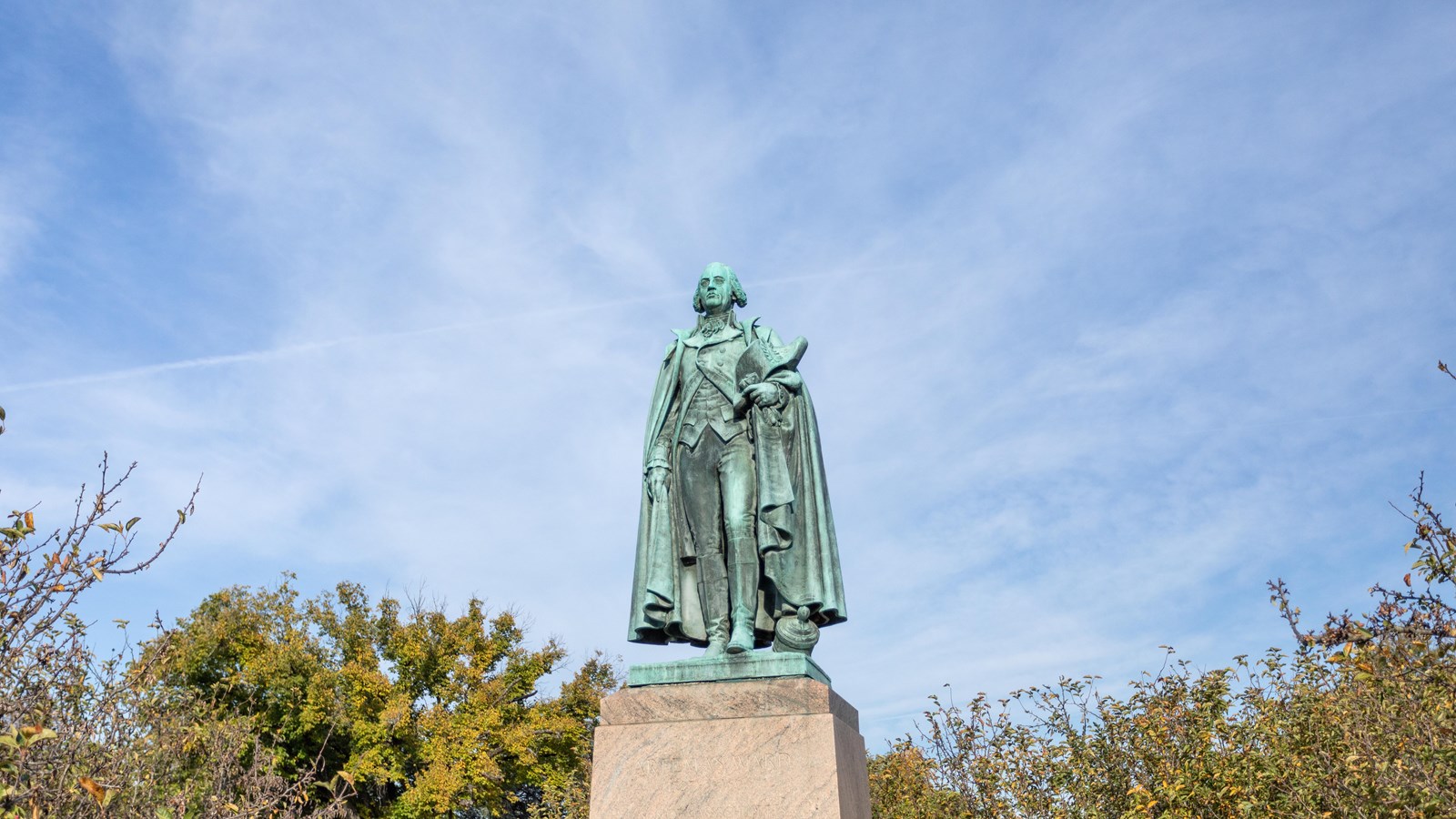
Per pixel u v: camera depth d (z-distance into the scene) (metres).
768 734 5.54
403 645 28.94
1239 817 9.76
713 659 5.96
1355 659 8.30
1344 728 8.76
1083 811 11.89
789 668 5.85
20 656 6.46
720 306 7.24
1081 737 12.44
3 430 5.55
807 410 6.86
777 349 7.01
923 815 13.20
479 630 29.44
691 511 6.70
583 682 30.69
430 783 26.45
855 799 5.80
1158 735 11.21
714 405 6.85
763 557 6.45
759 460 6.50
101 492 6.27
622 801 5.57
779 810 5.38
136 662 9.01
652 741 5.66
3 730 6.29
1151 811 10.79
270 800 10.36
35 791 6.39
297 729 26.39
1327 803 8.85
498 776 27.34
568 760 29.98
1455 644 7.86
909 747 13.64
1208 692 10.98
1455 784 7.37
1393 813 7.70
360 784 28.09
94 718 7.93
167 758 9.12
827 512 6.75
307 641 28.22
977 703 13.27
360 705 27.62
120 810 7.75
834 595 6.43
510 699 29.86
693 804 5.47
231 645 26.34
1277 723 10.10
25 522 5.61
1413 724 7.72
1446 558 7.38
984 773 12.66
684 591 6.68
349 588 30.75
